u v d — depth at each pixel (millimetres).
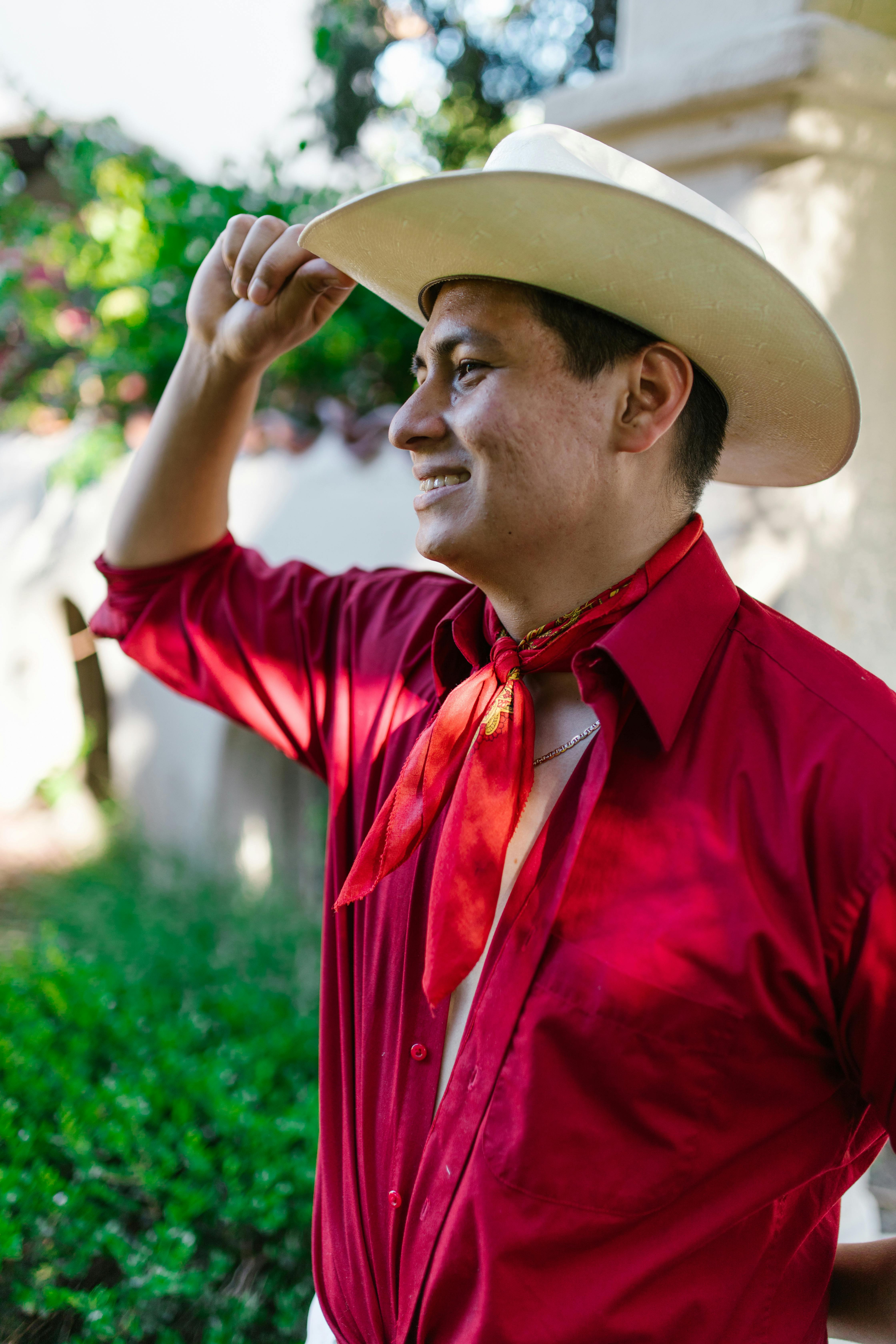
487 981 1105
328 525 3836
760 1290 1074
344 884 1271
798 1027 1028
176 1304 2289
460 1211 1062
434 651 1333
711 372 1201
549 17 4691
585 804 1075
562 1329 1016
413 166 4988
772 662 1124
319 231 1238
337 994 1367
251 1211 2438
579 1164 1019
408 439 1167
